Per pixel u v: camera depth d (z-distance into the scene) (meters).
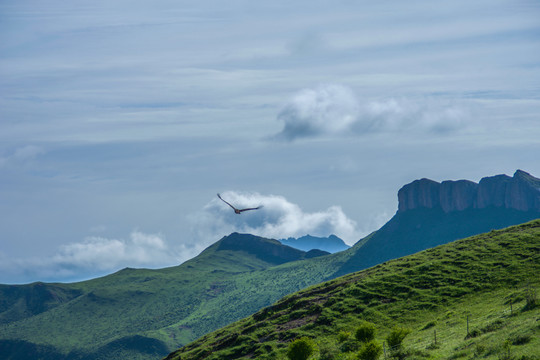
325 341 103.31
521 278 107.12
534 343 60.72
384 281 124.81
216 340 131.38
